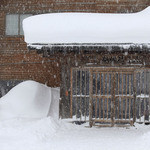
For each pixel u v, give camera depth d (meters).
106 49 10.78
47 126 10.34
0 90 14.57
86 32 10.74
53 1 14.58
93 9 14.47
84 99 11.75
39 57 14.62
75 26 10.81
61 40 10.78
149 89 11.47
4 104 12.05
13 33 14.65
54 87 14.58
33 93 12.78
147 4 14.38
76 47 10.86
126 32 10.64
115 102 11.64
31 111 11.86
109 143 8.51
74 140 8.94
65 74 11.77
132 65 11.46
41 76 14.60
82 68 11.68
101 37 10.68
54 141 8.75
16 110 11.84
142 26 10.65
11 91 12.90
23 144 8.21
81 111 11.73
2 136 9.09
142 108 11.58
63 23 10.88
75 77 11.77
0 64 14.67
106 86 11.66
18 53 14.66
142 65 11.46
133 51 10.88
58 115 12.09
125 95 11.58
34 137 8.86
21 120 10.94
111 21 10.82
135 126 11.47
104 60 11.59
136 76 11.55
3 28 14.66
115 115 11.64
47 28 10.85
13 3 14.68
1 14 14.67
